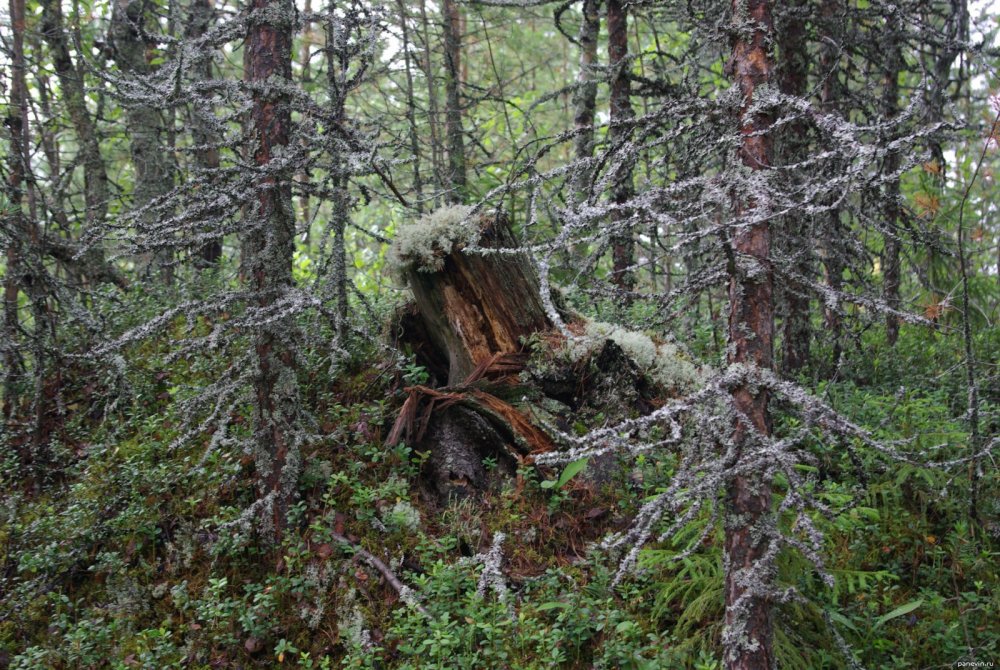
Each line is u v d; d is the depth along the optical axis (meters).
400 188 9.12
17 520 5.38
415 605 4.30
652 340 5.72
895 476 5.14
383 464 5.25
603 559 4.60
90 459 5.63
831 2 6.31
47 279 5.66
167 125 8.03
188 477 5.34
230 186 4.70
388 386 5.93
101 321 6.05
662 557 4.27
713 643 3.95
